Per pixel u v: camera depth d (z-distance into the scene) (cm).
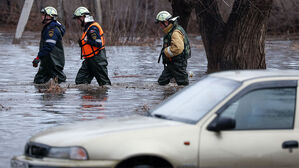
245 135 1797
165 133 1753
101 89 4581
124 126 1828
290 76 1922
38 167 1753
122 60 8331
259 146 1794
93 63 4641
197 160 1747
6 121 3150
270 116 1845
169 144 1734
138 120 1923
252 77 1922
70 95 4231
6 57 8331
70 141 1756
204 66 7381
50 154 1767
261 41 5919
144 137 1734
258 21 5841
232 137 1784
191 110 1897
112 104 3809
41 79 4928
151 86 4766
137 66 7294
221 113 1816
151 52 10406
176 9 6638
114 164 1697
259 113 1844
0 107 3622
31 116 3312
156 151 1712
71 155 1725
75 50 10606
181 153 1734
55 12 4772
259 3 5697
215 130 1764
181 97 2039
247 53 5906
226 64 6038
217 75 2066
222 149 1764
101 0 14150
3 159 2306
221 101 1838
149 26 15175
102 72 4688
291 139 1822
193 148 1745
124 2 14312
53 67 4850
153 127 1778
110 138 1733
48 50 4769
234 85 1900
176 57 4528
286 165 1816
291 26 16150
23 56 8600
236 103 1841
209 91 1956
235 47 5938
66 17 12962
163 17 4450
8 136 2755
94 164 1698
